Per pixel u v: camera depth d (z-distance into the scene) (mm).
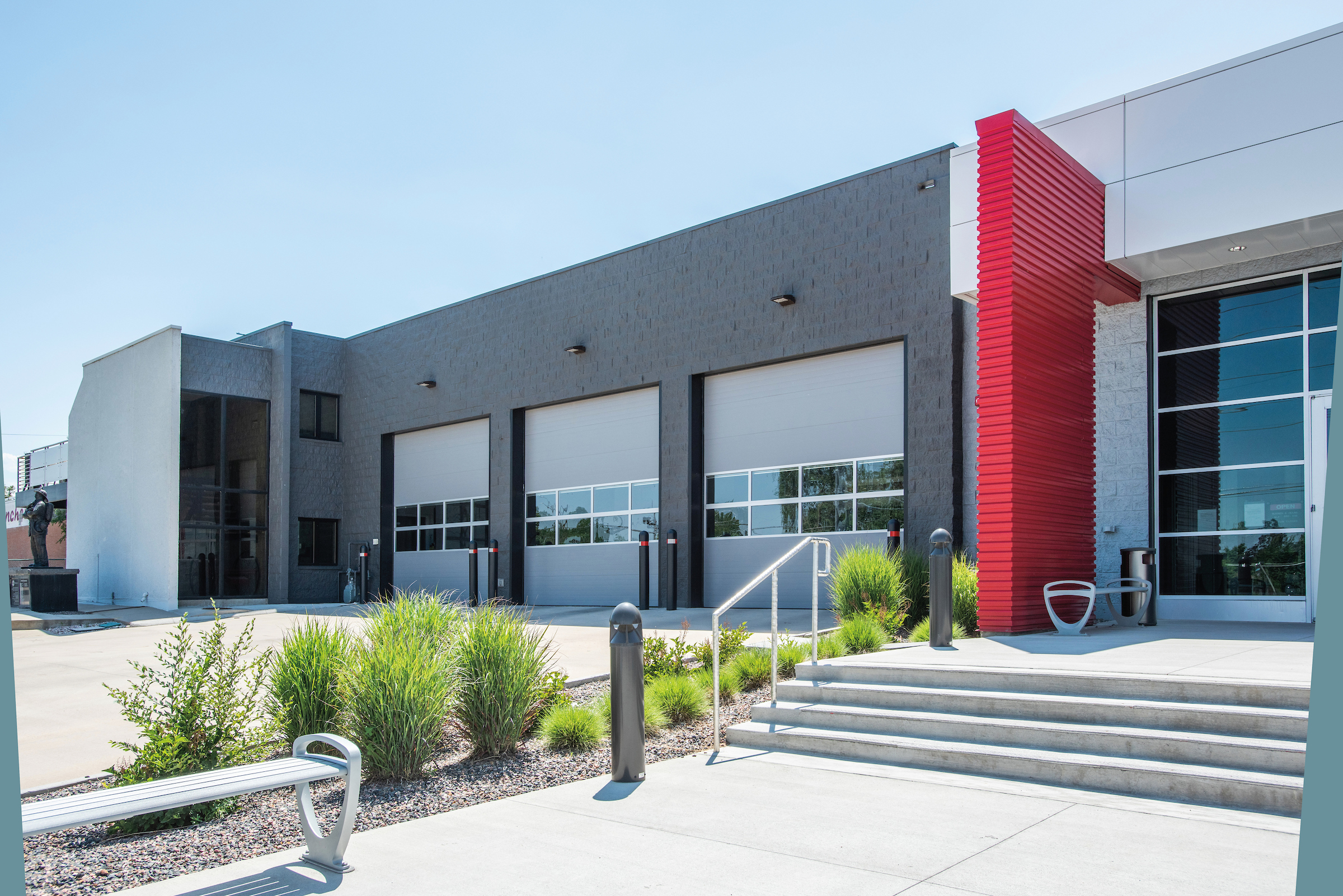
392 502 23984
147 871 3873
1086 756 5055
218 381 22906
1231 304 10680
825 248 15047
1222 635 8531
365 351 24750
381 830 4359
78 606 21688
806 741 5945
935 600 7996
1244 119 9422
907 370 13836
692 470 16672
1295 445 10086
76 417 25719
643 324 17797
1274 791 4328
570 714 6266
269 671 7363
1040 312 9430
